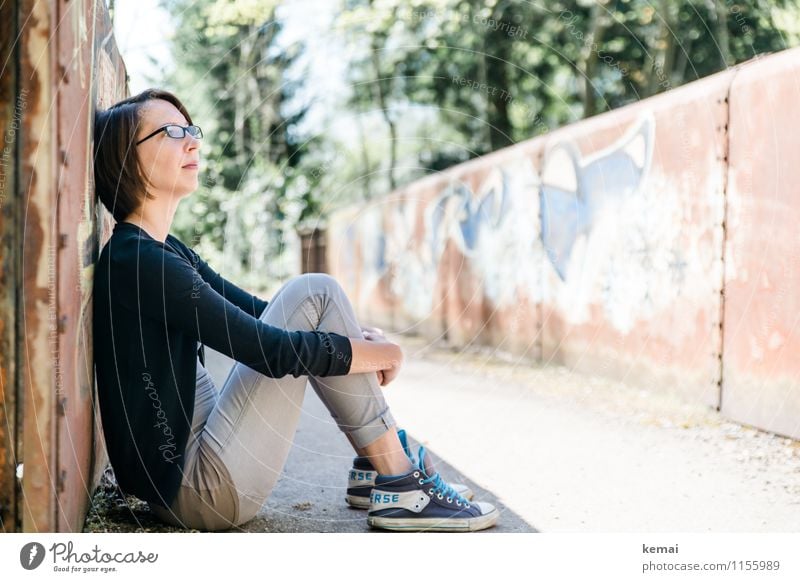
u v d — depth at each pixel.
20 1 1.54
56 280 1.59
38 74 1.55
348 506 2.42
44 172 1.56
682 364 4.19
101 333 1.88
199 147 2.02
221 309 1.81
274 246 9.73
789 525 2.23
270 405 1.97
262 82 9.69
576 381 5.13
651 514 2.35
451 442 3.46
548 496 2.56
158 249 1.83
